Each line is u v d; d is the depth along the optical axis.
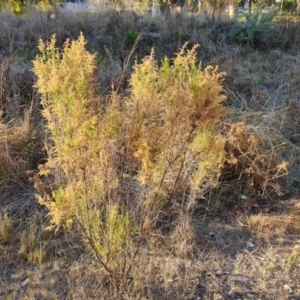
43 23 6.45
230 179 3.90
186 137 2.43
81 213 2.37
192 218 3.44
